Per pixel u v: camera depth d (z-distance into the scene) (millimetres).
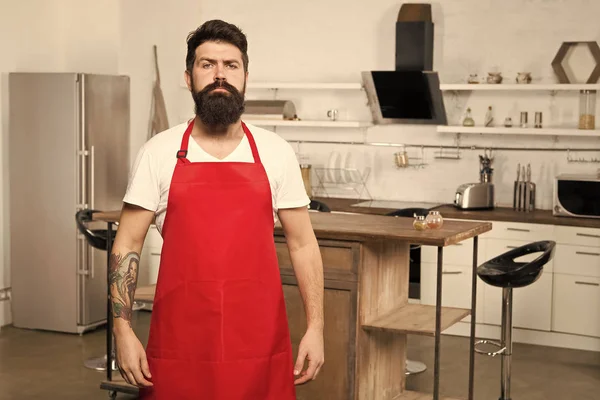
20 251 6590
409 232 4195
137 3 7219
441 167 7234
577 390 5297
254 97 7840
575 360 5938
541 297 6266
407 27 6910
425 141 7277
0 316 6707
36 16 6922
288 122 7320
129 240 2570
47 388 5246
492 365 5824
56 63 7156
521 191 6699
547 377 5547
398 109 7145
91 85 6359
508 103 6984
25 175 6508
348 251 4273
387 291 4609
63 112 6352
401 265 4797
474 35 7039
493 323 6398
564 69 6734
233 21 7859
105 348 6117
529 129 6629
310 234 2730
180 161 2551
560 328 6230
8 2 6648
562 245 6168
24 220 6551
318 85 7266
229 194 2561
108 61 7047
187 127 2596
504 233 6336
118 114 6637
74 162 6359
